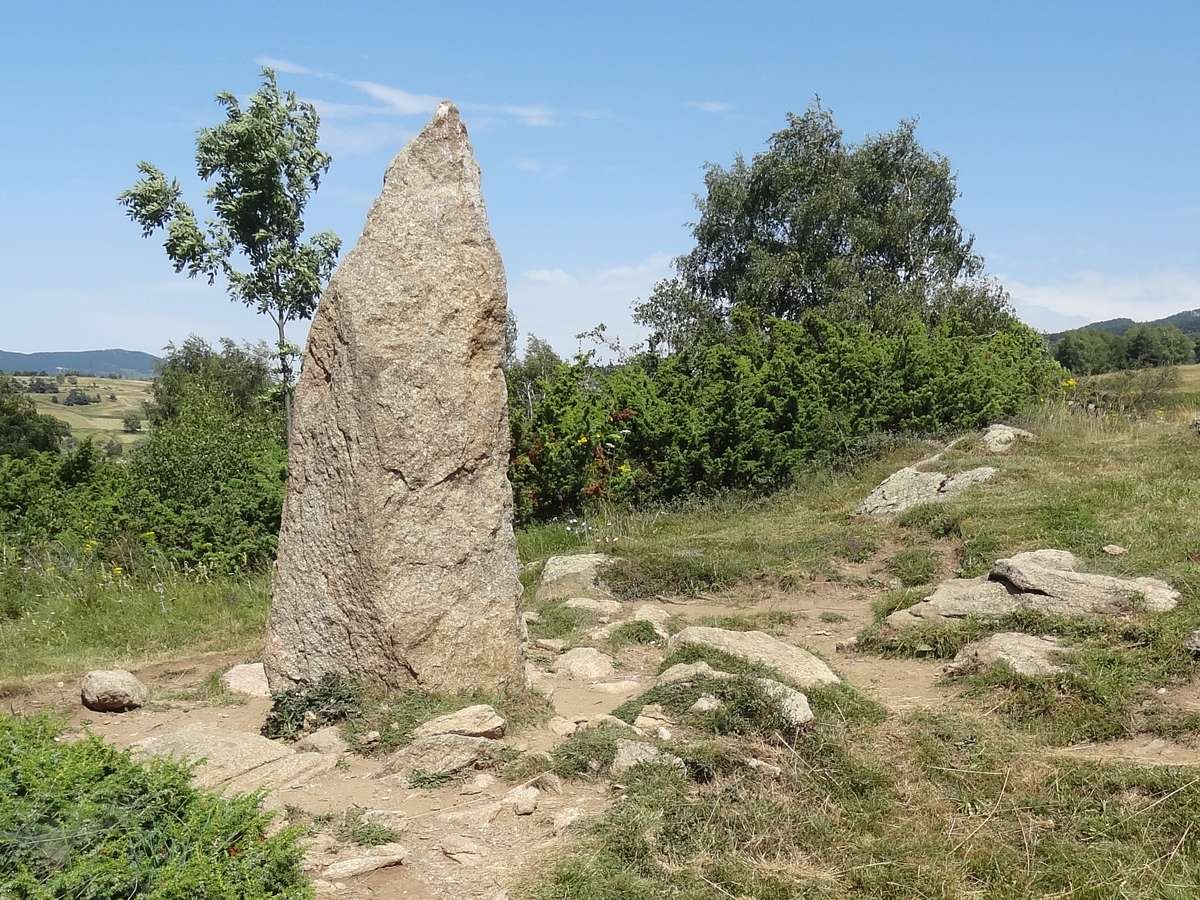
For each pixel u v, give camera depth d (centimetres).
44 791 364
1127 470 1182
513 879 398
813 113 3111
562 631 827
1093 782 476
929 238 3091
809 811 459
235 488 1248
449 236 598
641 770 481
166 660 808
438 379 588
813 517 1243
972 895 397
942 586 812
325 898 384
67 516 1352
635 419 1463
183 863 336
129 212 1123
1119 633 668
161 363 3356
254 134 1110
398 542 578
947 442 1462
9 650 852
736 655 660
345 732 552
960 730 547
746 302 2916
